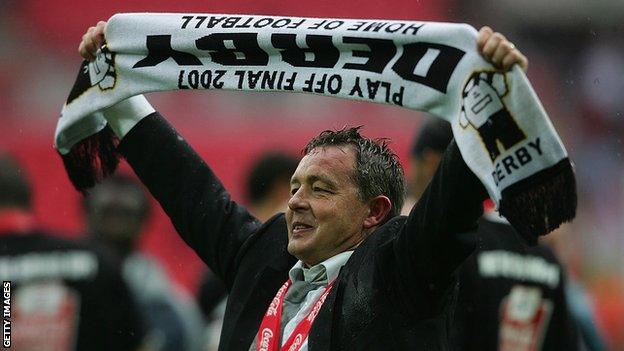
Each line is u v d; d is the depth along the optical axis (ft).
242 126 130.00
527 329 55.47
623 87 170.91
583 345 65.31
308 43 39.09
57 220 115.55
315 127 130.82
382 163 40.34
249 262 41.96
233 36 40.45
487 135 35.27
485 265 54.34
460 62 36.22
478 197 36.24
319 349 37.63
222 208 43.96
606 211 151.53
